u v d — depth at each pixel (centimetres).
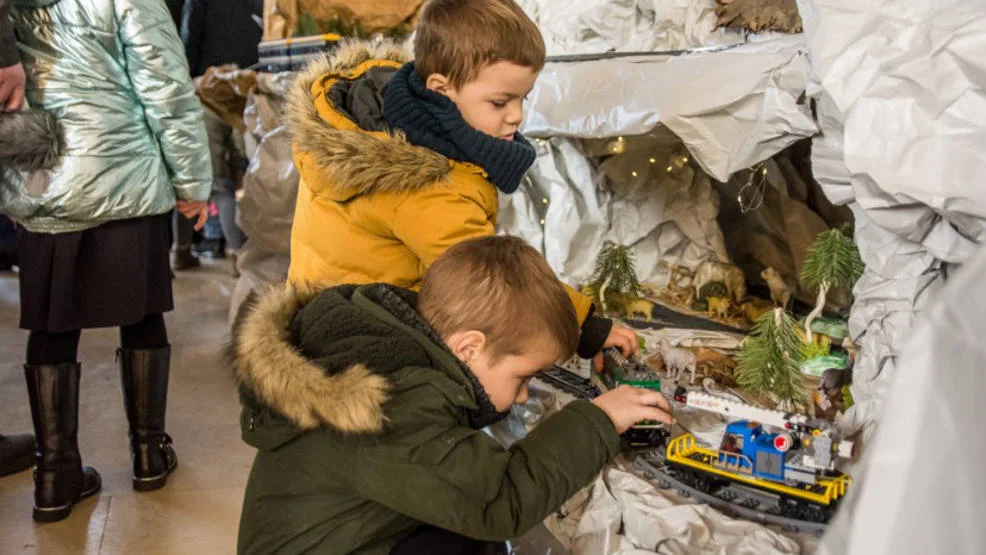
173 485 219
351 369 107
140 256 200
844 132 132
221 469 228
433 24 143
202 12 371
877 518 58
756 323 189
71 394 202
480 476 108
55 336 200
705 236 228
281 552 114
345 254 154
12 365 293
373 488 110
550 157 229
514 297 114
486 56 140
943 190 122
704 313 217
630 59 190
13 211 189
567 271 233
